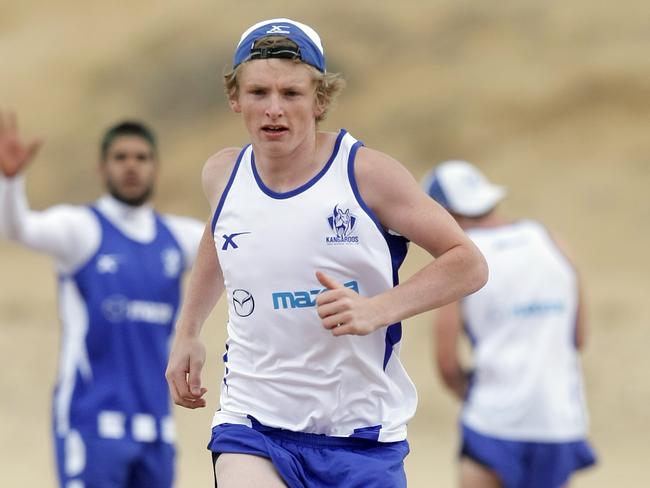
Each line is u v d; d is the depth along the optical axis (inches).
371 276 555.5
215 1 4040.4
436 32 3622.0
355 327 519.8
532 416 875.4
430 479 1481.3
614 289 2500.0
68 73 3956.7
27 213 897.5
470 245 547.2
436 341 901.8
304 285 553.6
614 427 1824.6
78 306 912.3
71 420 896.9
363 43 3649.1
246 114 548.4
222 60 3754.9
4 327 2564.0
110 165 932.0
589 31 3452.3
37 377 2171.5
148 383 908.6
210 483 1424.7
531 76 3361.2
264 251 556.1
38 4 4338.1
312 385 563.5
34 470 1565.0
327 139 563.5
